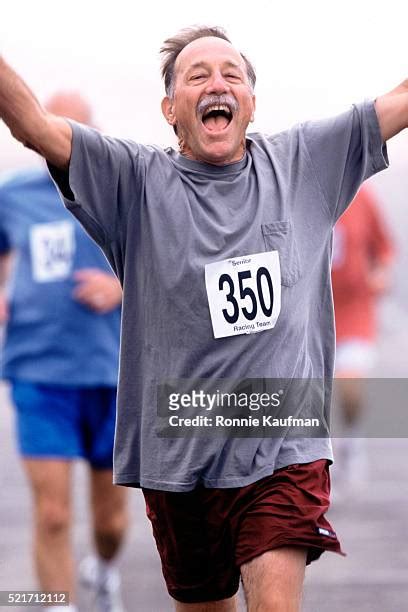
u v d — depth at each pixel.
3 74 10.51
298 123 11.70
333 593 16.73
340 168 11.51
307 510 10.98
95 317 16.64
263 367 11.05
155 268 11.08
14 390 16.56
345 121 11.53
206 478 11.16
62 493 15.91
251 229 11.08
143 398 11.26
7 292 16.94
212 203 11.11
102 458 16.70
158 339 11.12
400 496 22.56
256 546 10.96
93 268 16.75
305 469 11.14
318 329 11.47
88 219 11.18
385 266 24.83
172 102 11.72
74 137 10.89
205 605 12.02
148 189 11.13
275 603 10.70
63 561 15.65
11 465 24.98
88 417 16.64
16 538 19.28
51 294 16.69
